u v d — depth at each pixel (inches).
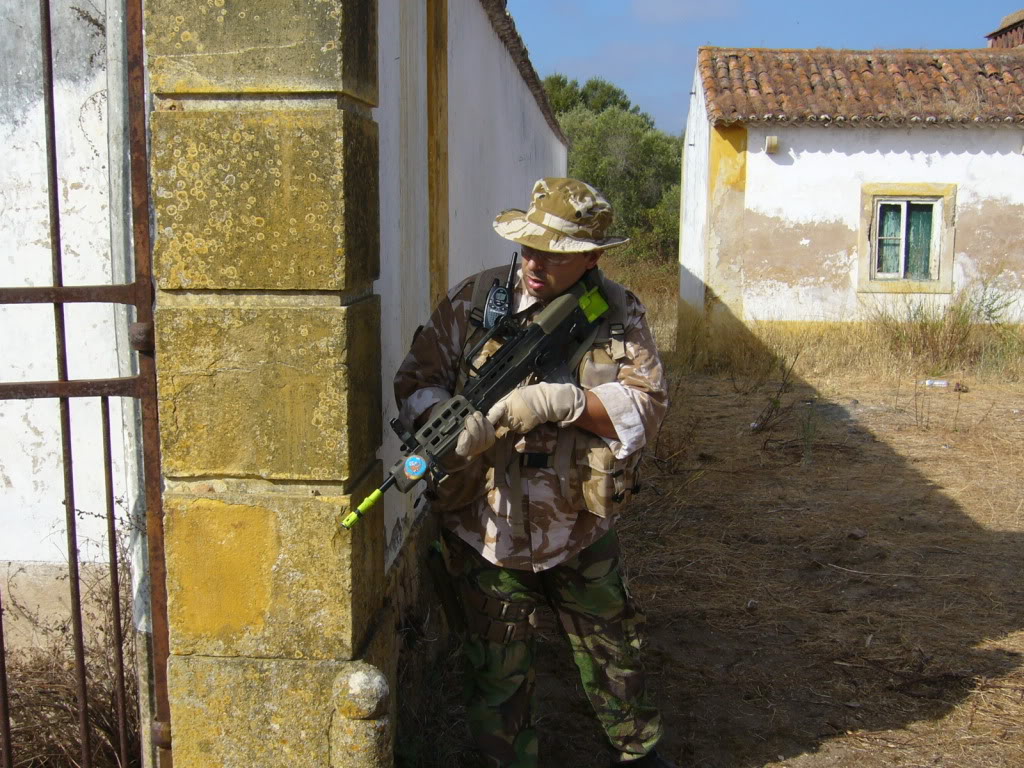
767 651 157.9
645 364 100.6
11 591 133.2
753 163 501.0
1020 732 131.4
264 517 89.7
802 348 485.7
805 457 291.0
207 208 86.7
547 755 126.0
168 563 91.0
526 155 396.5
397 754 112.8
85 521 132.2
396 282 123.2
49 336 129.6
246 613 91.3
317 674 91.2
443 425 92.0
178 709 92.9
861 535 216.1
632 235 1047.6
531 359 96.1
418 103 148.8
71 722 112.7
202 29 85.3
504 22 276.4
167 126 85.8
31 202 127.8
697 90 556.1
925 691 143.6
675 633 165.2
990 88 507.5
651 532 219.9
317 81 85.4
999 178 498.6
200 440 89.7
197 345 88.5
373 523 99.9
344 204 86.3
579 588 105.4
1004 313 501.7
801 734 131.9
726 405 388.8
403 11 133.7
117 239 96.8
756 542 213.9
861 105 495.8
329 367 88.0
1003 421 344.8
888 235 508.4
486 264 265.0
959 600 179.6
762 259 506.0
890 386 425.1
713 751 127.7
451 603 108.8
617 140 1133.7
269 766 92.8
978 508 239.9
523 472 100.2
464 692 107.7
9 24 124.8
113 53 92.9
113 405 130.0
